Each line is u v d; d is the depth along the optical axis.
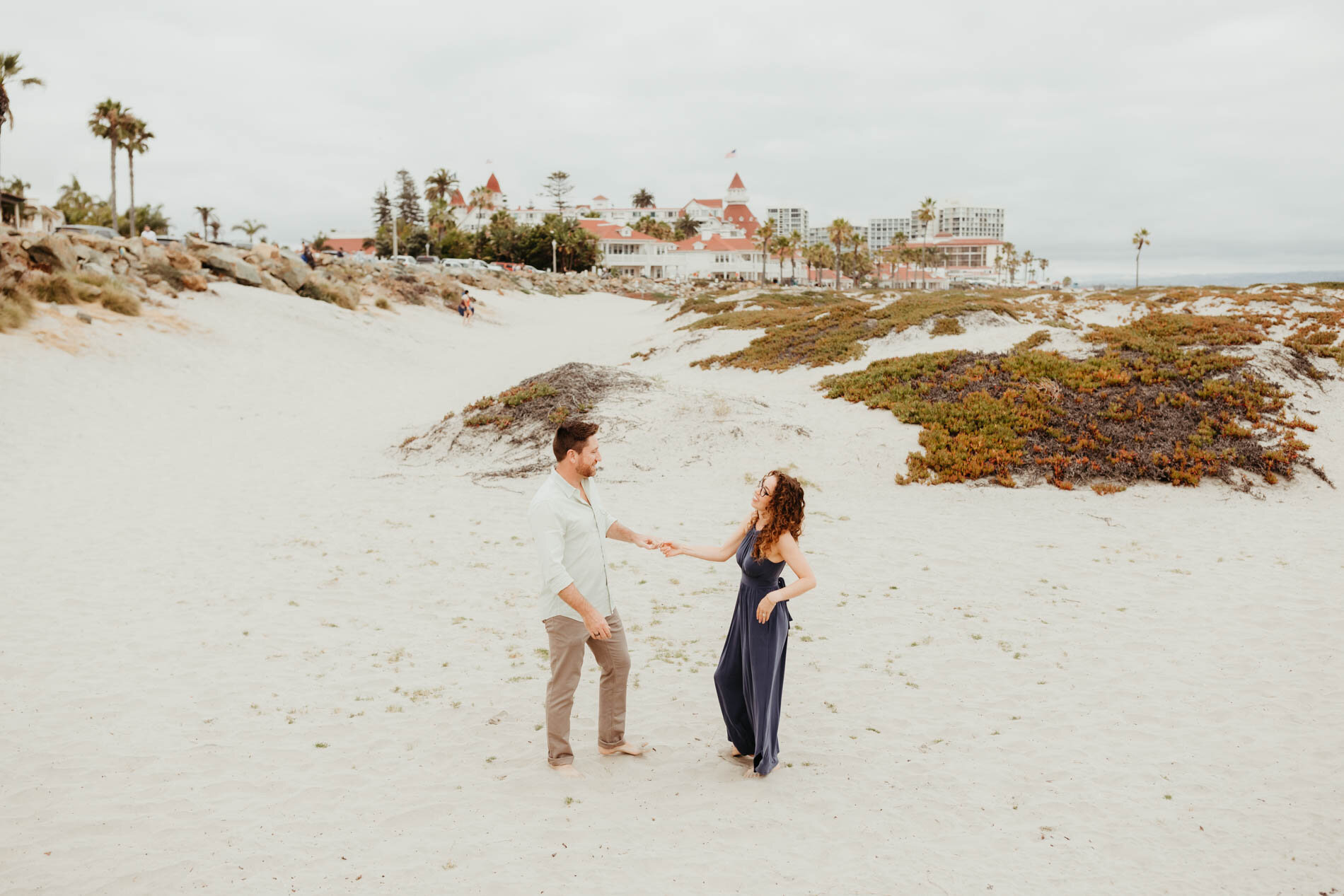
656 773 5.27
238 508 11.88
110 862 4.19
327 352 28.52
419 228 129.00
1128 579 9.24
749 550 5.12
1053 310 29.05
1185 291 32.00
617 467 14.13
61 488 12.50
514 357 33.88
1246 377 16.81
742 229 196.75
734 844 4.47
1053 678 6.76
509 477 13.86
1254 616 8.03
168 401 19.45
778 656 5.16
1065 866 4.30
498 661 7.03
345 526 11.08
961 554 10.23
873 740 5.75
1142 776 5.25
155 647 7.10
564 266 120.19
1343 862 4.32
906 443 15.05
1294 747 5.58
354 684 6.50
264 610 8.05
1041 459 13.96
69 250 25.09
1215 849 4.45
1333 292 27.28
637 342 36.03
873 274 183.75
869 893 4.05
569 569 5.11
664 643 7.46
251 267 34.47
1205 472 13.47
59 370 19.05
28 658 6.77
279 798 4.86
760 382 23.25
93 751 5.36
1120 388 16.67
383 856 4.30
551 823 4.66
